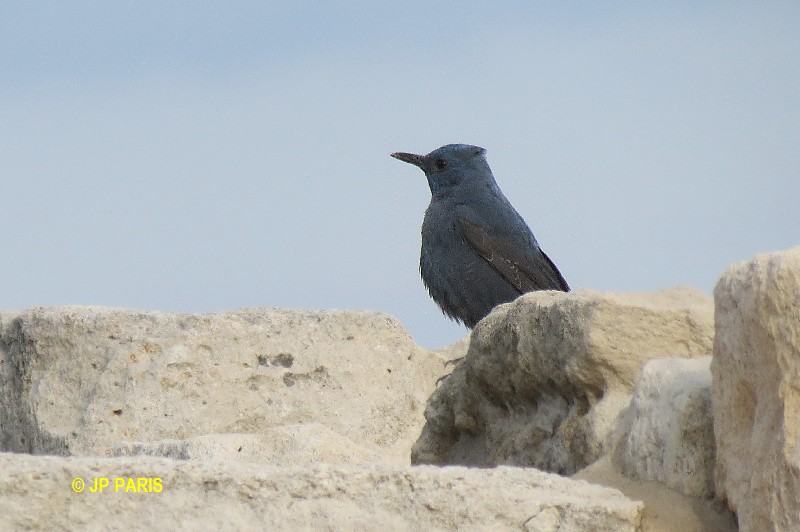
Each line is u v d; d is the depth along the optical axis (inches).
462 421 499.8
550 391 446.6
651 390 374.0
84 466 317.4
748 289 322.7
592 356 413.4
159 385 706.8
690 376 370.0
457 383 500.1
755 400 328.5
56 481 314.7
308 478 323.6
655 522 346.3
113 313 722.2
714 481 350.9
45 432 703.7
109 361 708.0
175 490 319.9
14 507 311.6
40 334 721.6
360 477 326.0
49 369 719.1
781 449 311.1
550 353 433.7
